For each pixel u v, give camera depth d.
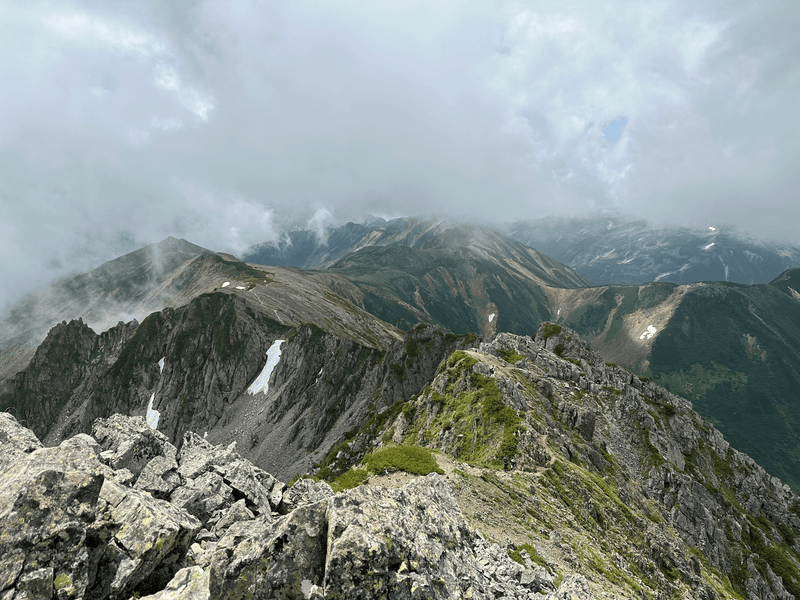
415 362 172.88
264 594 14.29
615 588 42.25
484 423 79.69
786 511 114.50
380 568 14.16
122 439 22.62
